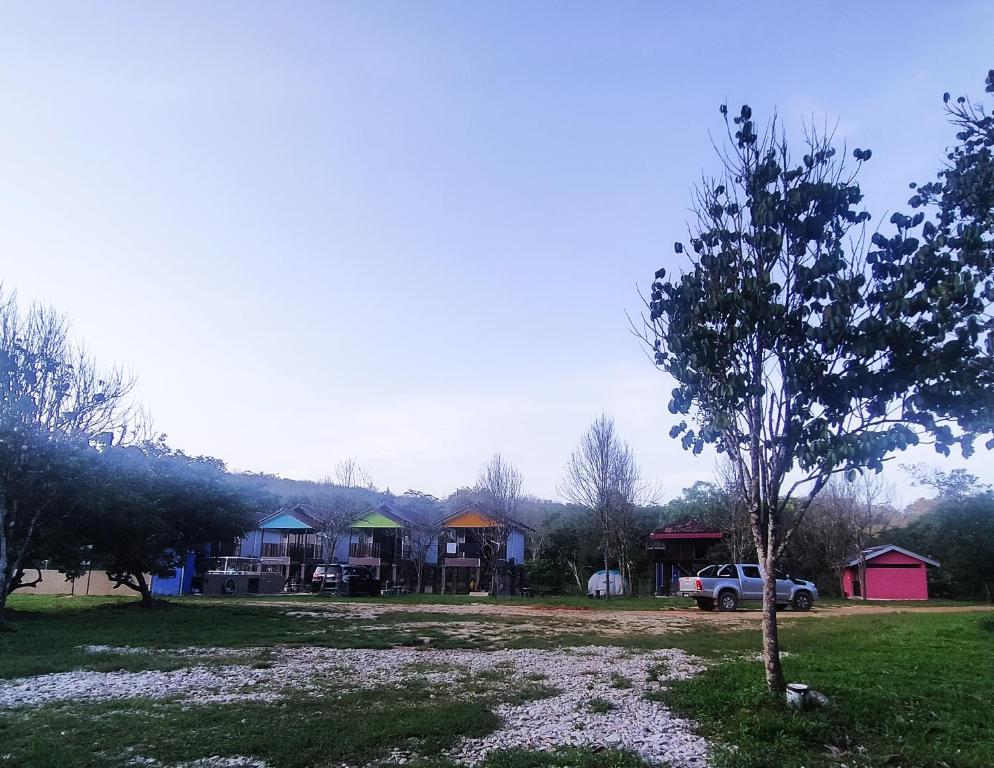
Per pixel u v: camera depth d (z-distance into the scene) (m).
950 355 6.57
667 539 43.66
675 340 8.13
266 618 20.31
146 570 23.73
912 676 9.56
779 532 7.88
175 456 24.58
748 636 16.23
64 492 18.52
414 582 54.59
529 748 6.53
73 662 11.23
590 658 12.88
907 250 7.14
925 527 45.62
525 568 47.25
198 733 6.96
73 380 18.36
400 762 6.14
